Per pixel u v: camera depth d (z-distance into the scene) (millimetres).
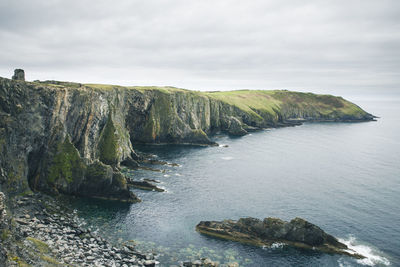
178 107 145375
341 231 53938
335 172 93438
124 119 111375
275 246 47875
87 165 64062
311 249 47375
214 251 45656
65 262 35781
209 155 111438
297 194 72062
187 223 54594
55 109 63438
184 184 76000
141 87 140000
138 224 52812
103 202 61062
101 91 94812
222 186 75938
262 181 81625
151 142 129250
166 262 41625
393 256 46406
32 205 52625
